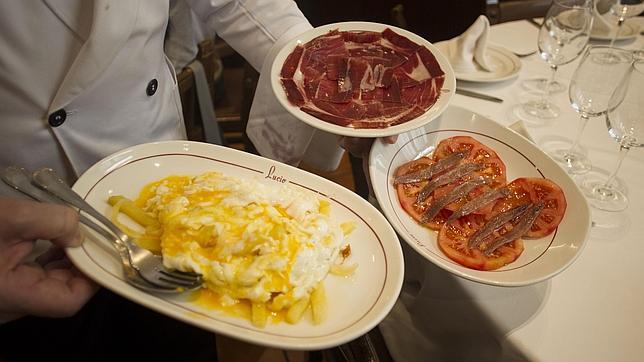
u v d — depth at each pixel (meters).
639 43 1.51
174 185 0.83
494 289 0.79
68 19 0.79
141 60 0.92
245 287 0.67
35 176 0.71
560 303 0.77
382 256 0.77
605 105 1.00
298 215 0.76
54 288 0.65
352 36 1.11
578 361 0.70
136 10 0.84
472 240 0.84
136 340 1.16
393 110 0.93
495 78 1.31
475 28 1.34
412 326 0.98
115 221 0.75
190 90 1.38
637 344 0.72
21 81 0.80
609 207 0.95
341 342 0.63
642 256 0.86
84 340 1.03
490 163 0.98
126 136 0.97
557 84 1.34
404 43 1.11
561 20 1.20
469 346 0.86
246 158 0.88
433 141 1.05
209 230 0.70
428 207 0.90
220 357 1.57
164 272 0.68
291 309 0.68
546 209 0.88
